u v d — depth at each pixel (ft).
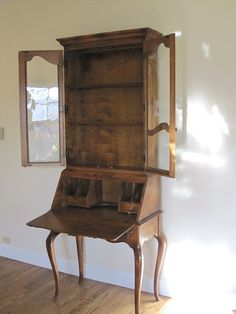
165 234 8.92
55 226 7.73
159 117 8.48
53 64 9.18
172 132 7.54
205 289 8.61
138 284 7.68
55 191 9.86
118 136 9.21
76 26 9.57
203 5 7.98
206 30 8.01
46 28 9.97
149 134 8.27
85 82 9.43
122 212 8.53
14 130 10.80
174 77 7.43
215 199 8.30
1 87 10.85
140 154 8.97
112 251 9.66
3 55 10.69
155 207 8.54
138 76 8.82
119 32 8.07
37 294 9.17
